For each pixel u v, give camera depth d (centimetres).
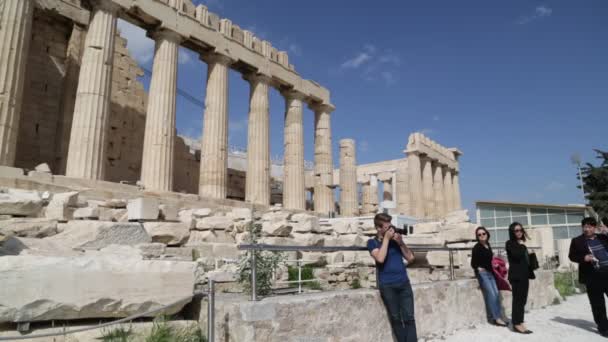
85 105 1759
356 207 3359
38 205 960
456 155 5047
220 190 2267
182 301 530
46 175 1501
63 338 451
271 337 474
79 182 1603
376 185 4769
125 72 2714
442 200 4472
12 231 824
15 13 1598
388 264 597
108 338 466
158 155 1995
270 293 614
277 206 2638
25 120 2142
